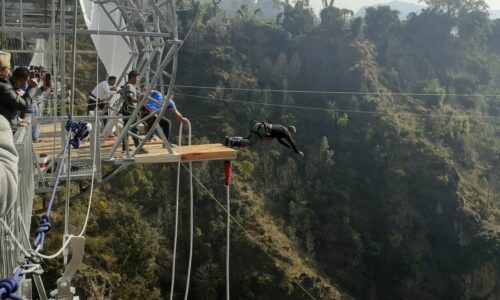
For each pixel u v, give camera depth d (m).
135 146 10.30
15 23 13.68
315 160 65.25
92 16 13.82
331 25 83.50
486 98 82.62
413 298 57.47
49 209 4.18
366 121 71.38
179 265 49.66
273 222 56.62
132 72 10.44
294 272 51.38
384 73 80.12
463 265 58.47
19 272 3.02
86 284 37.56
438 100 76.94
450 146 68.75
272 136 6.20
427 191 62.97
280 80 78.06
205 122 67.62
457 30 90.69
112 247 41.53
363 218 61.69
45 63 15.91
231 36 79.69
